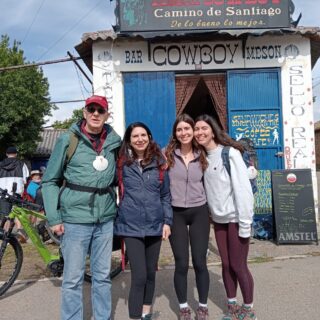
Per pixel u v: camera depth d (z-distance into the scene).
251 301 3.64
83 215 3.36
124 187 3.54
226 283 3.79
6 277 4.92
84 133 3.44
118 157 3.59
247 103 8.24
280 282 4.78
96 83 8.25
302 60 8.20
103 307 3.50
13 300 4.57
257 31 7.74
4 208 4.80
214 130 3.65
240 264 3.62
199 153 3.70
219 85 8.41
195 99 11.91
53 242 5.53
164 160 3.63
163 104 8.27
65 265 3.39
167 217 3.59
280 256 5.93
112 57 8.23
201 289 3.69
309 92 8.20
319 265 5.40
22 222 4.85
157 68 8.26
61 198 3.40
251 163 4.64
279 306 4.09
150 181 3.53
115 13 7.96
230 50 8.23
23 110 25.03
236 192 3.48
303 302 4.17
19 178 8.95
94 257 3.52
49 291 4.84
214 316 3.93
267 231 7.03
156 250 3.65
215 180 3.60
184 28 7.86
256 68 8.24
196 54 8.25
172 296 4.53
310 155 8.18
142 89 8.28
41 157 34.41
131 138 3.56
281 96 8.21
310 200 6.72
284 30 7.79
